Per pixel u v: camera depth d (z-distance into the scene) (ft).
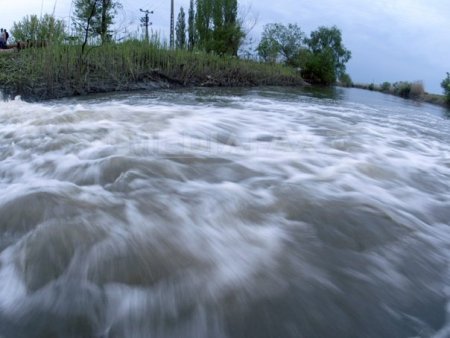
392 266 7.93
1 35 56.13
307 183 11.87
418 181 13.14
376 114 33.35
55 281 6.91
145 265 7.35
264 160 14.02
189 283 6.97
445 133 25.16
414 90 81.71
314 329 6.19
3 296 6.64
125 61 45.37
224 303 6.57
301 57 110.42
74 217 8.83
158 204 9.87
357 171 13.35
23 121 19.21
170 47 57.57
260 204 10.18
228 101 35.19
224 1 78.89
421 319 6.53
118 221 8.84
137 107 25.57
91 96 36.11
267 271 7.44
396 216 10.07
